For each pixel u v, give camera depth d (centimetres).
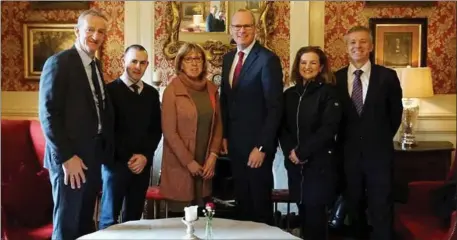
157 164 483
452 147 460
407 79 457
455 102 493
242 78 356
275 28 487
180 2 484
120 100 362
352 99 358
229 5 482
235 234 299
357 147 356
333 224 439
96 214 409
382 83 355
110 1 492
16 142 405
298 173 361
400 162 455
